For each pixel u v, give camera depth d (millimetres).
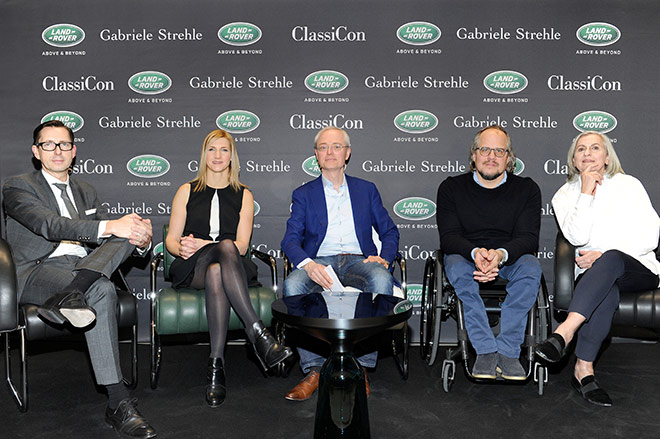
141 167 3750
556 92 3736
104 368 2355
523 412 2531
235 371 3152
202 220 3119
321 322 2107
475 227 3061
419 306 3779
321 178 3252
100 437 2275
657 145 3730
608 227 2945
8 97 3701
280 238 3768
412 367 3219
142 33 3732
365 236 3174
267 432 2318
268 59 3740
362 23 3734
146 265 3762
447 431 2330
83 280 2355
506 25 3725
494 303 3277
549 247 3773
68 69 3719
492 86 3736
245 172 3760
